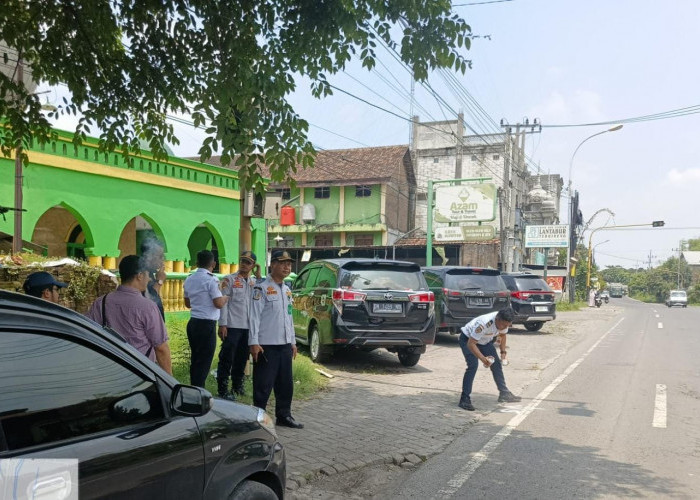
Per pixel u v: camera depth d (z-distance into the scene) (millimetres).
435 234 34500
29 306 2111
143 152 11695
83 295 7574
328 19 4922
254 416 3057
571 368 10820
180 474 2447
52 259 7793
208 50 5441
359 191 35719
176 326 9797
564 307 33031
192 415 2562
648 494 4492
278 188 36625
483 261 33844
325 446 5508
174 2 5199
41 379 2066
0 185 9305
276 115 5191
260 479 3084
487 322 7242
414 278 9906
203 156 5219
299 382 8125
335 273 9656
